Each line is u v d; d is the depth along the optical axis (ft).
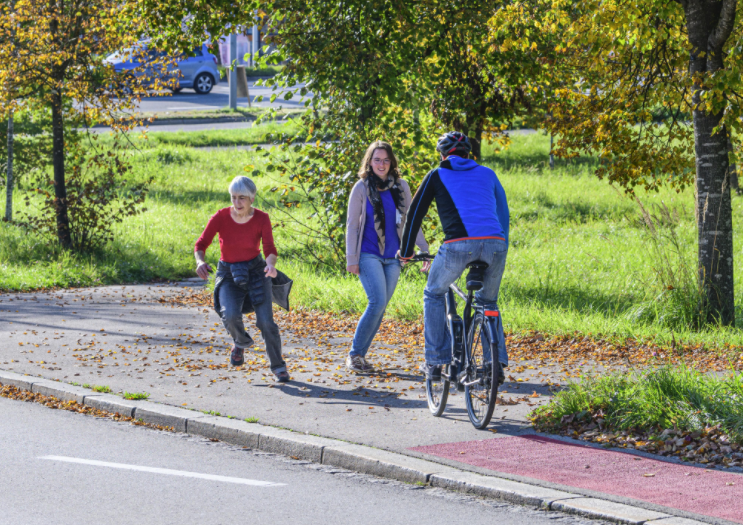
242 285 57.31
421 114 108.37
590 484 36.65
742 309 83.05
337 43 100.94
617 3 76.64
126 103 130.00
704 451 40.88
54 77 124.47
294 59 102.94
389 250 59.72
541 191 189.16
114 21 120.98
